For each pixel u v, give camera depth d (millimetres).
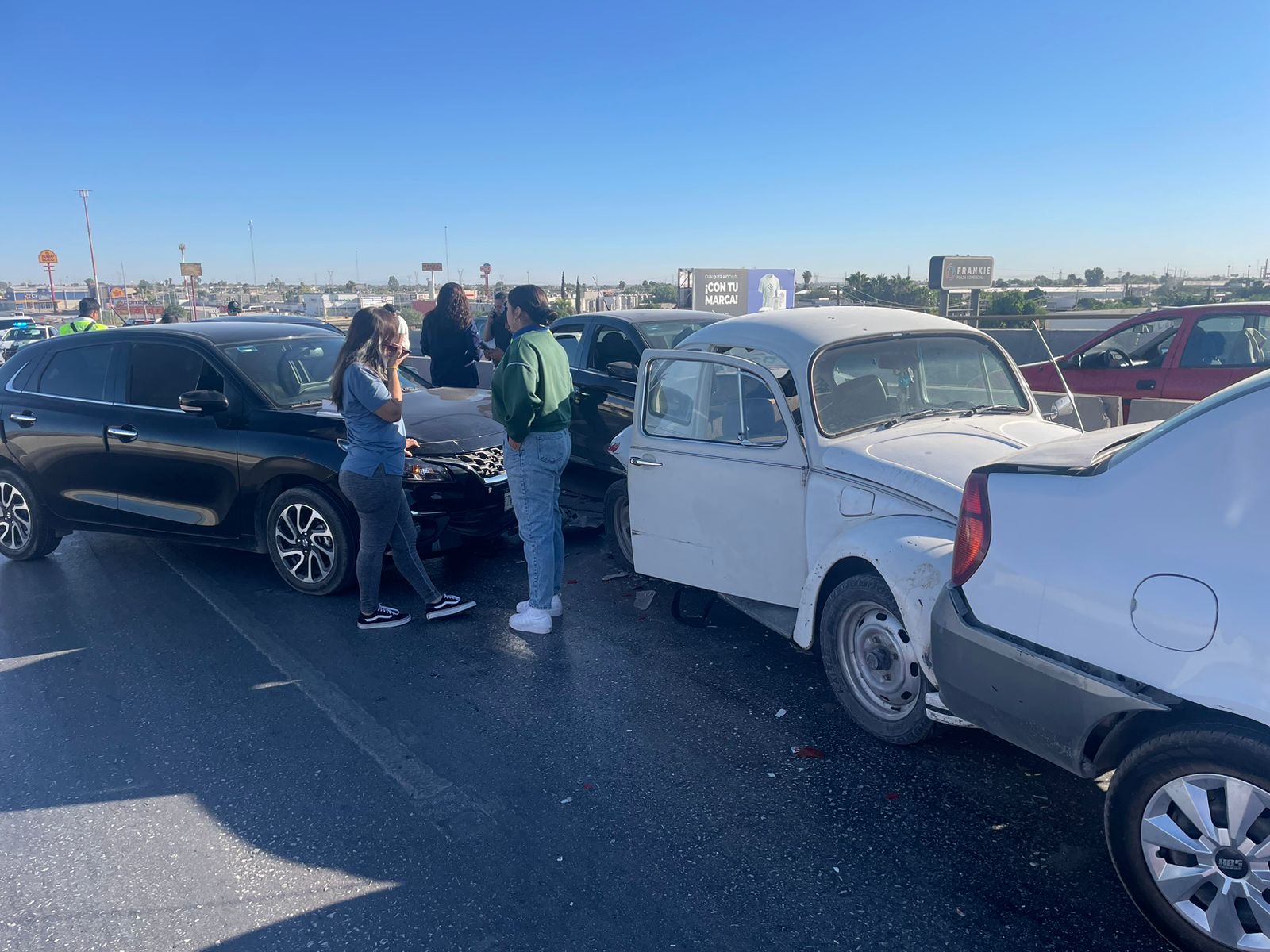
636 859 3225
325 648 5230
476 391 7480
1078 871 3076
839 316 5031
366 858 3285
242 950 2836
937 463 4012
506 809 3568
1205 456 2510
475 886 3104
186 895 3107
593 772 3826
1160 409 7398
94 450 6633
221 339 6543
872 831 3338
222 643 5340
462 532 6105
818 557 4195
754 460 4566
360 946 2830
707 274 21656
